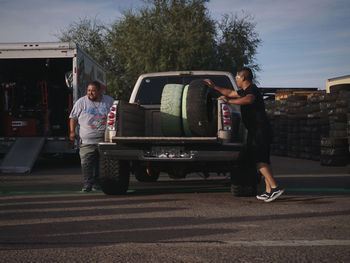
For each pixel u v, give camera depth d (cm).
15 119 1416
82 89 1372
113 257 337
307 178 1001
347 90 1542
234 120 680
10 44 1302
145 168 750
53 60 1459
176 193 734
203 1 3212
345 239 391
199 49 3027
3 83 1438
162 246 369
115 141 634
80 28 4047
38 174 1127
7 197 684
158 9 3234
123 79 3500
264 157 627
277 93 2531
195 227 445
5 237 405
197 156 639
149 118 744
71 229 439
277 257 336
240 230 429
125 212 538
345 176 1052
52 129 1478
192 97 643
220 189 795
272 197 620
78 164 1482
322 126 1631
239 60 3291
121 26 3400
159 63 3011
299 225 452
